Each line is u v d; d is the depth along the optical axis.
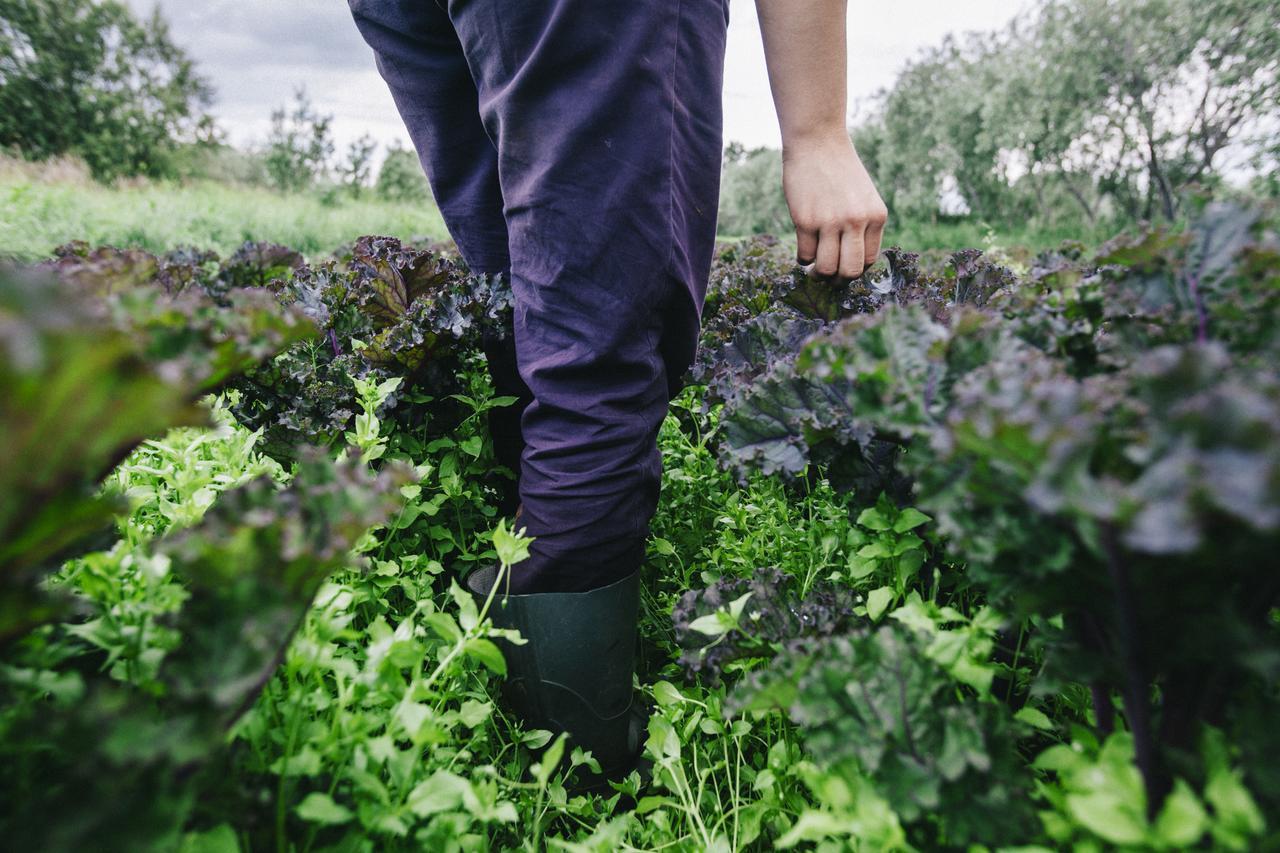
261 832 0.68
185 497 1.09
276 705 0.76
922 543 1.05
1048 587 0.63
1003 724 0.71
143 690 0.66
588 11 1.04
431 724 0.74
